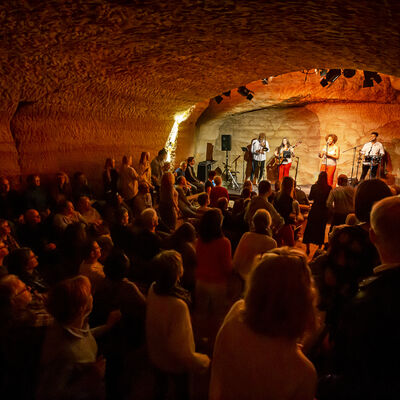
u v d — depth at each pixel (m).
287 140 14.08
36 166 7.49
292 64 7.35
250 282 1.39
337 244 2.20
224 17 4.83
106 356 2.72
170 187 6.86
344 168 14.50
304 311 1.31
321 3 4.23
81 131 8.30
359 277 2.13
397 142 13.59
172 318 2.22
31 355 2.11
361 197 2.44
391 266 1.37
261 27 5.22
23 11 4.24
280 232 4.98
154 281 2.31
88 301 2.06
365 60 6.41
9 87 6.05
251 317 1.34
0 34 4.68
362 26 4.82
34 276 3.33
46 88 6.62
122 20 4.82
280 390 1.32
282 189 5.63
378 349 1.29
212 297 3.57
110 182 8.45
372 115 13.80
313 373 1.34
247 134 15.71
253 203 4.98
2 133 6.77
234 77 8.30
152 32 5.36
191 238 3.67
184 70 7.55
